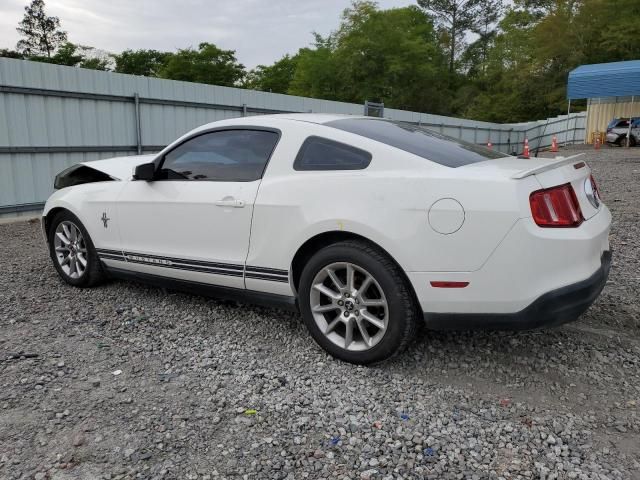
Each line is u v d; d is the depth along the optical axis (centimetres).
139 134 1145
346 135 342
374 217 306
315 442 251
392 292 307
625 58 3831
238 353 349
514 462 235
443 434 256
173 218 404
